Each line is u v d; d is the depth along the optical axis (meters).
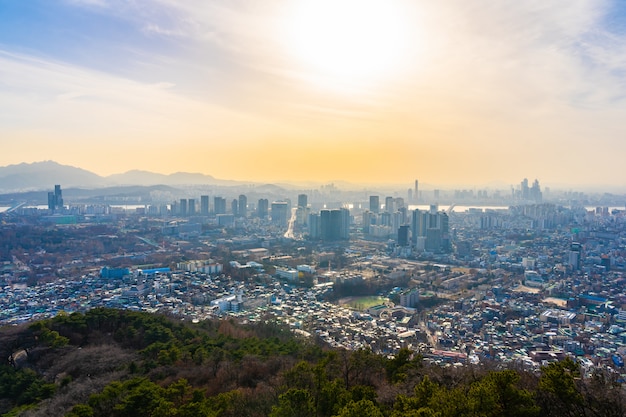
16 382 80.44
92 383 75.62
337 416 46.56
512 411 42.84
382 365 76.62
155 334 106.31
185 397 67.56
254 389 73.50
